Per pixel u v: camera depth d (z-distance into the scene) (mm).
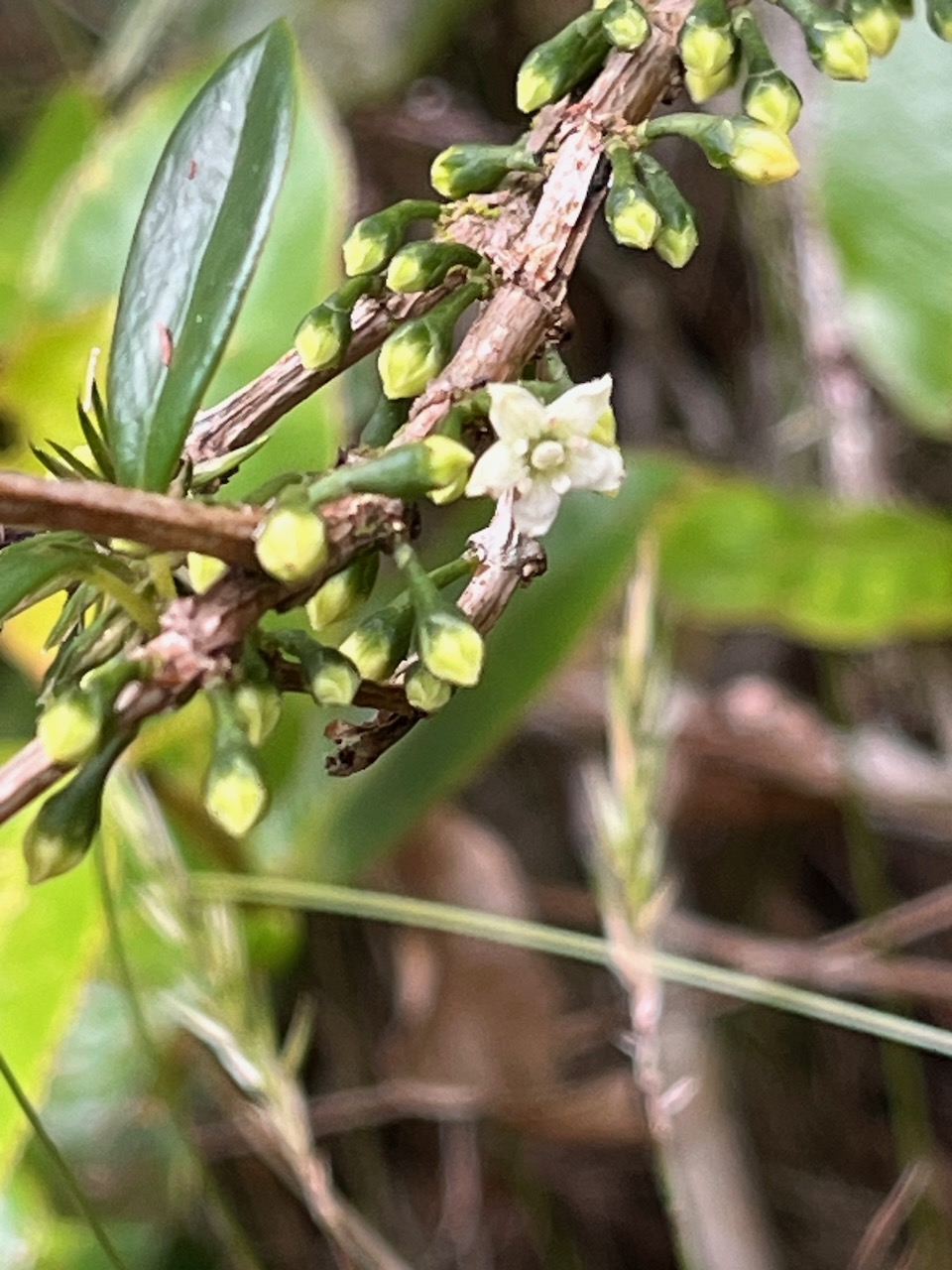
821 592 376
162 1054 307
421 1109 416
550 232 172
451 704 324
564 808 510
